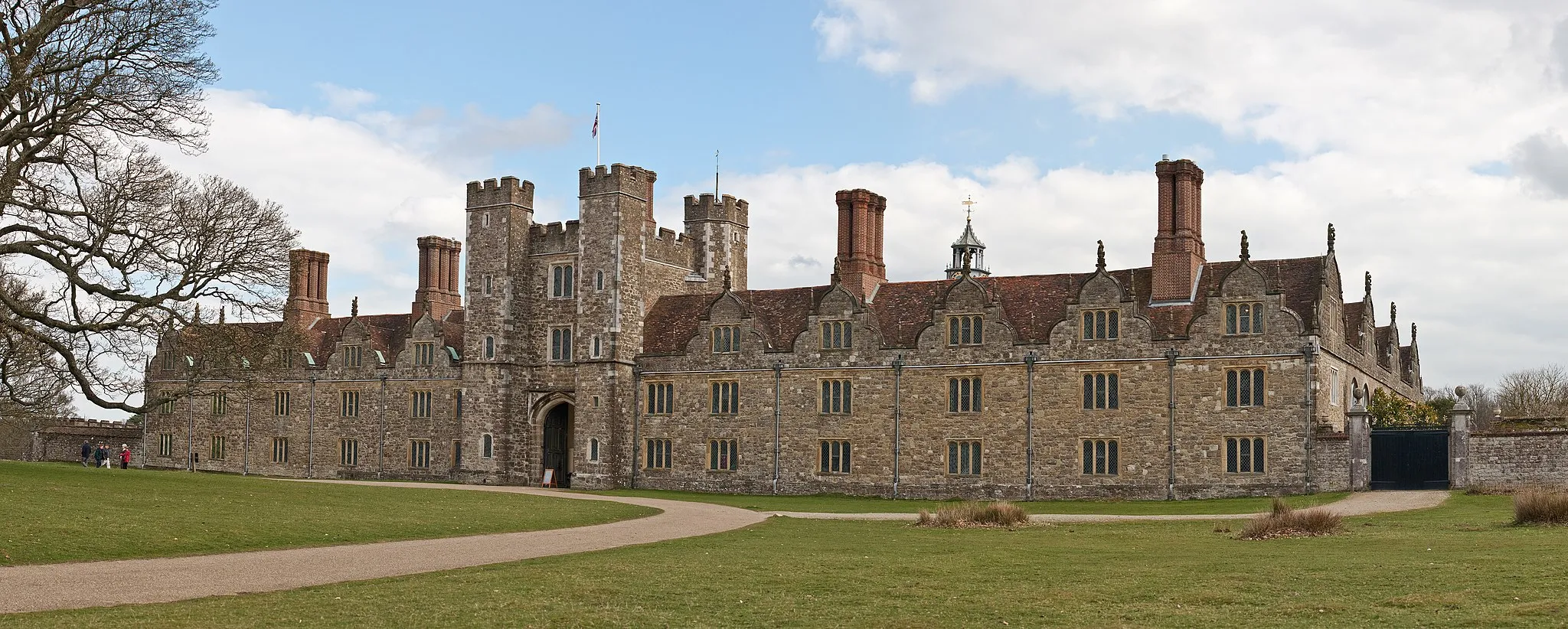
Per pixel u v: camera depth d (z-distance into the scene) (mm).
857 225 71625
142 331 50656
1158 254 65250
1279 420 60344
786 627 22797
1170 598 25078
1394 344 80562
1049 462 64688
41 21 46875
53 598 25781
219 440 92438
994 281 69938
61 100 48625
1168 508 56094
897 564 31359
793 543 38219
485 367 79938
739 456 72000
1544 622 21078
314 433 88125
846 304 70188
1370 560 29500
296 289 92750
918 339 68062
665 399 74625
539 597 26047
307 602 25297
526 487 75688
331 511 45062
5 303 49000
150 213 50281
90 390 52219
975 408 66562
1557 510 37156
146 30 48656
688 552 35188
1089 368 64312
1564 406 92562
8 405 68938
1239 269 61906
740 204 84375
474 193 81375
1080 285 66000
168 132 49750
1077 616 23422
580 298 76875
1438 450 57875
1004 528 43062
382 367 85688
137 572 29828
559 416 80625
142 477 55469
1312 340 60000
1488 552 30062
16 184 46500
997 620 23219
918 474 67375
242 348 55438
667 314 77438
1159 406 62750
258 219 54969
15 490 43188
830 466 69688
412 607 24812
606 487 74562
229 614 23750
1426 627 21188
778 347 71750
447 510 48750
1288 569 28609
